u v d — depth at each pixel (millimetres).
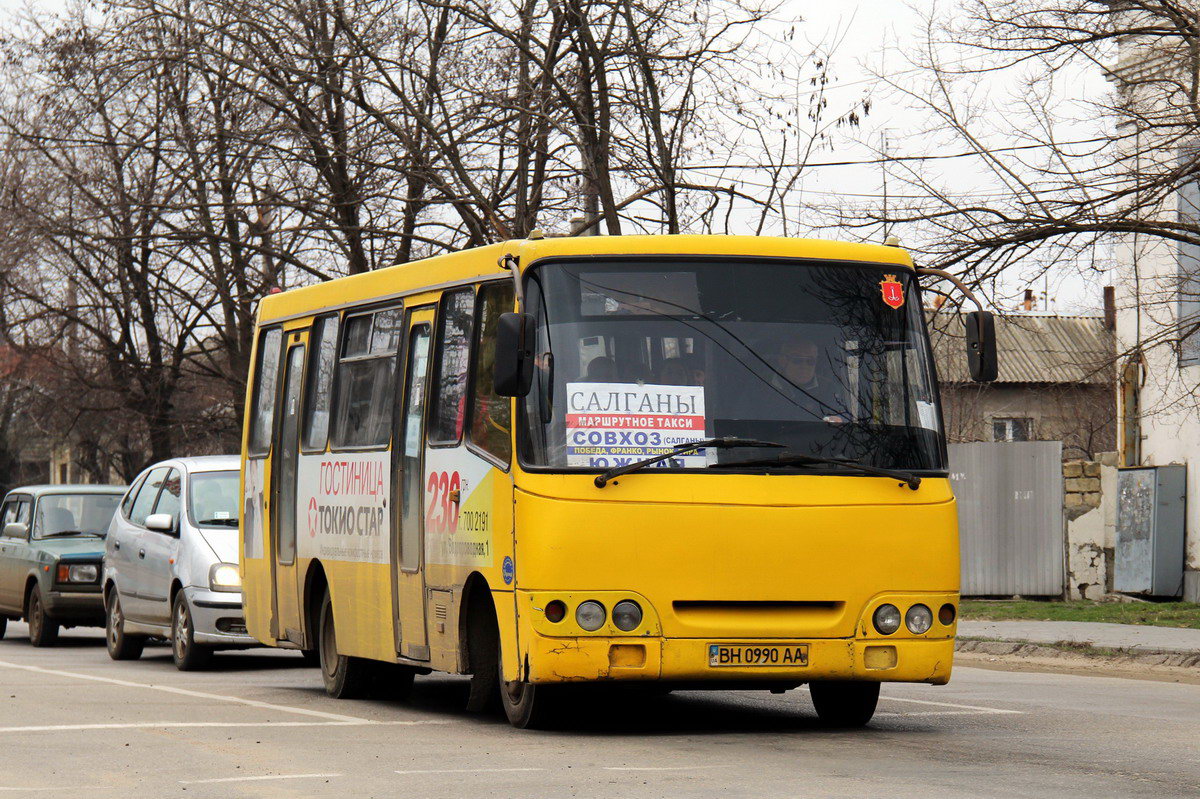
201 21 46062
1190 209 34906
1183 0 30891
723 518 14516
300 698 19656
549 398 14734
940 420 15453
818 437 14992
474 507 15727
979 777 12211
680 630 14391
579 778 12086
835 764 12961
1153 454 36656
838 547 14695
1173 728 16125
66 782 11961
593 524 14391
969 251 30281
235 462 27156
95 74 48125
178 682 22438
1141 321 36750
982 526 38375
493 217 43219
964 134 30547
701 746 14266
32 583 32781
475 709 16281
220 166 50250
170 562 25672
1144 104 32062
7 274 60344
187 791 11484
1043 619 32438
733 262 15367
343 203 45625
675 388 14891
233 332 60844
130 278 59875
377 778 12133
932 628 14922
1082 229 29391
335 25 45531
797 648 14586
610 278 15125
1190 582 35344
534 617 14391
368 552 18578
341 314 20000
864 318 15477
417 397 17516
